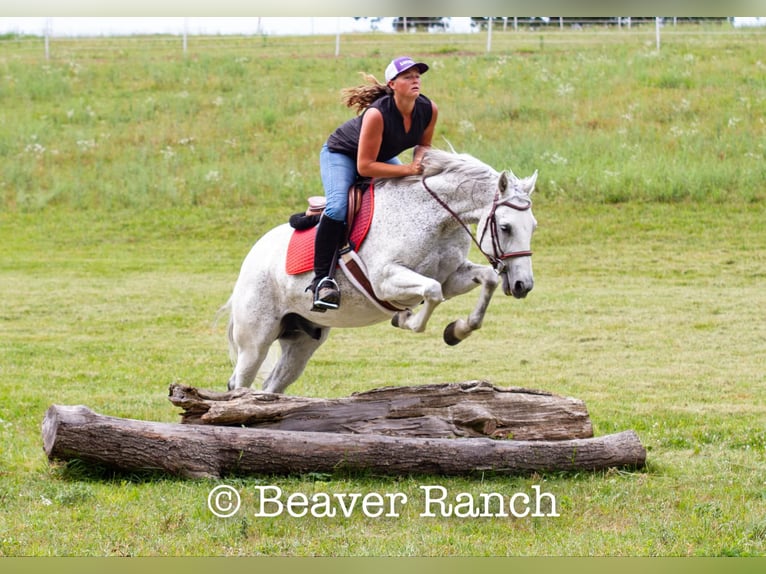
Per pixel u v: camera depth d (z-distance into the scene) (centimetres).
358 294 870
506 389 912
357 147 862
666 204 2564
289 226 945
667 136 2978
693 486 837
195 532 703
